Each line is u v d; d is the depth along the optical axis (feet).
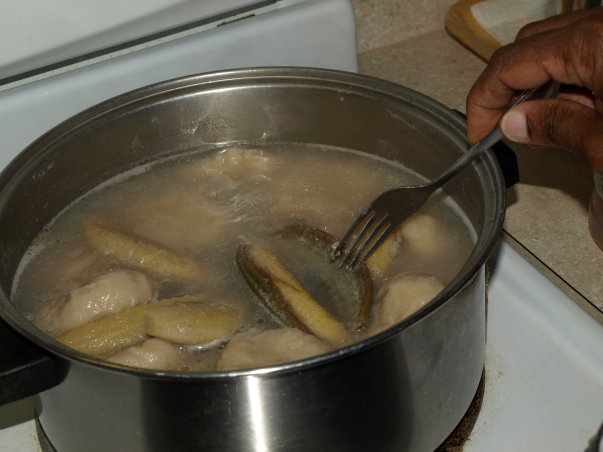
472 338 1.95
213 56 2.87
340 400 1.70
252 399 1.64
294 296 2.19
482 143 2.15
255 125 2.79
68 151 2.50
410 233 2.47
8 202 2.27
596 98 2.01
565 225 2.84
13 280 2.35
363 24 3.74
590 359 2.29
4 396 1.68
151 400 1.69
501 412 2.19
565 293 2.51
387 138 2.66
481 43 3.66
